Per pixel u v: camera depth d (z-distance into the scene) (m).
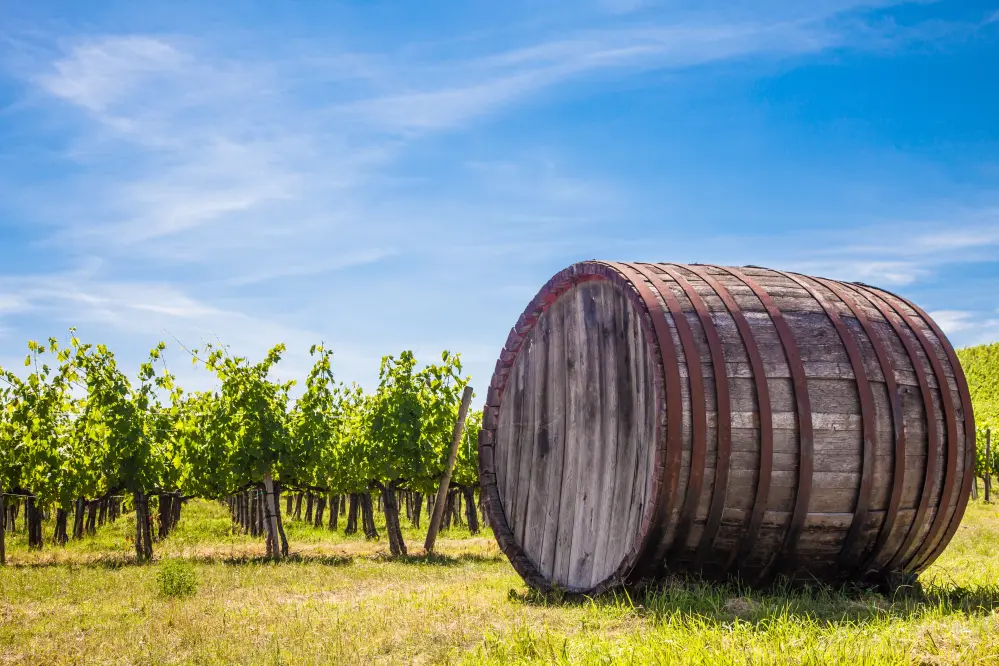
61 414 15.44
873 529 5.91
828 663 3.84
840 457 5.72
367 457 15.77
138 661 5.46
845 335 5.97
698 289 6.23
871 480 5.73
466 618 6.13
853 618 5.09
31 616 7.41
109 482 14.48
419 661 5.00
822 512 5.75
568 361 7.62
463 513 33.28
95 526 22.28
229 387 15.37
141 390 15.13
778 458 5.62
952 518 6.18
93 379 14.88
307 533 22.62
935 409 6.08
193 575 9.30
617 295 6.87
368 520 20.78
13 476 14.73
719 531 5.72
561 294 7.81
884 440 5.82
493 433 8.91
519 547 8.20
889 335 6.24
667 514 5.59
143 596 8.46
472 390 15.09
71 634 6.50
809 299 6.30
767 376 5.71
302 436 15.82
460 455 17.11
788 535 5.73
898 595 6.09
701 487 5.55
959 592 6.25
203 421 16.52
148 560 13.49
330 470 16.73
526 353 8.46
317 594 8.41
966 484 6.14
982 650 3.88
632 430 6.53
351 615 6.57
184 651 5.67
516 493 8.40
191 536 21.02
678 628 4.87
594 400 7.14
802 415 5.63
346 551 15.31
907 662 3.79
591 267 6.95
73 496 14.92
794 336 5.92
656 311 5.88
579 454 7.31
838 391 5.78
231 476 14.91
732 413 5.61
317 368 16.78
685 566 5.93
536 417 8.15
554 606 6.59
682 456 5.54
